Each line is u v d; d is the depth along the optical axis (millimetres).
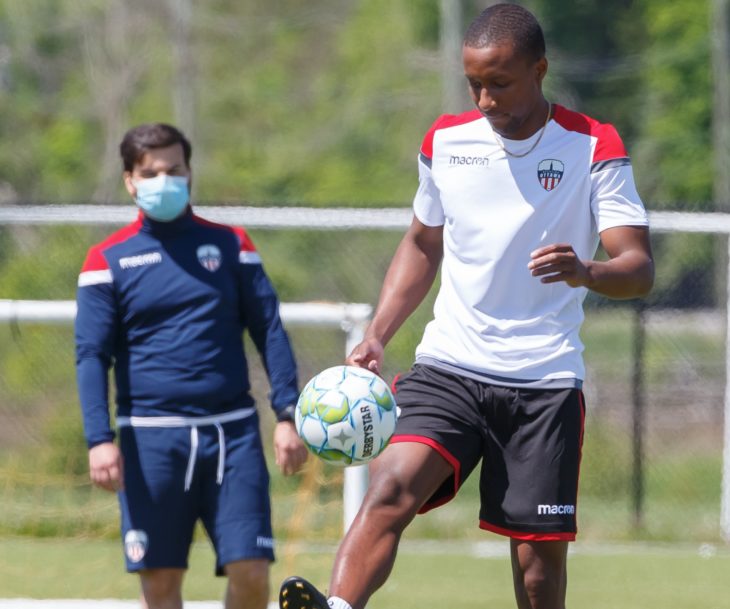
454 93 113500
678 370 51938
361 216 36812
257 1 132500
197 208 36719
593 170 16672
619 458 42094
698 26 130500
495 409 16969
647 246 16531
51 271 45062
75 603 26938
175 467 18750
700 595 30094
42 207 36469
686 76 129000
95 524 35531
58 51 119812
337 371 16703
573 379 16953
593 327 51438
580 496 42125
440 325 17469
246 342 41188
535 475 16797
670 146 127500
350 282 56969
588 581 31984
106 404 18828
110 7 114375
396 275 17969
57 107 117438
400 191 121188
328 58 133375
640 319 40406
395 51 128625
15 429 39500
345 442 16266
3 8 117688
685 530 39781
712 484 46281
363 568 16156
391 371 44156
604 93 132125
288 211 36906
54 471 38312
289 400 19141
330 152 124562
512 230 16750
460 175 17031
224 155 122938
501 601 29094
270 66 129000
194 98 120688
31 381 39938
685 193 126750
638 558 35750
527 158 16750
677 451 52406
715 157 126125
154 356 18844
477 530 39156
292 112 127562
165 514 18719
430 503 17234
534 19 16547
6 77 117938
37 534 35312
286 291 59562
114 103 112812
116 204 36656
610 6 134125
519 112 16484
